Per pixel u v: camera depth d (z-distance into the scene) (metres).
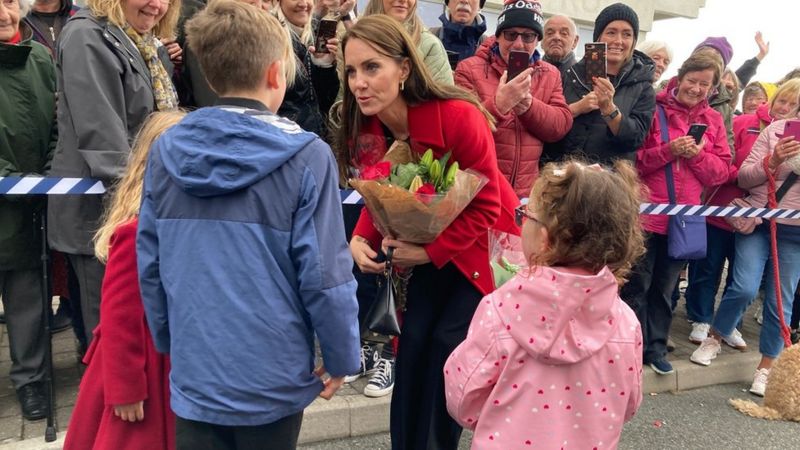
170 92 2.93
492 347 1.62
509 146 3.42
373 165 2.29
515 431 1.59
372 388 3.23
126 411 1.83
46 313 2.74
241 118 1.56
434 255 2.23
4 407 2.99
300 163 1.59
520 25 3.39
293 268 1.62
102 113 2.56
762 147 4.21
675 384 4.05
